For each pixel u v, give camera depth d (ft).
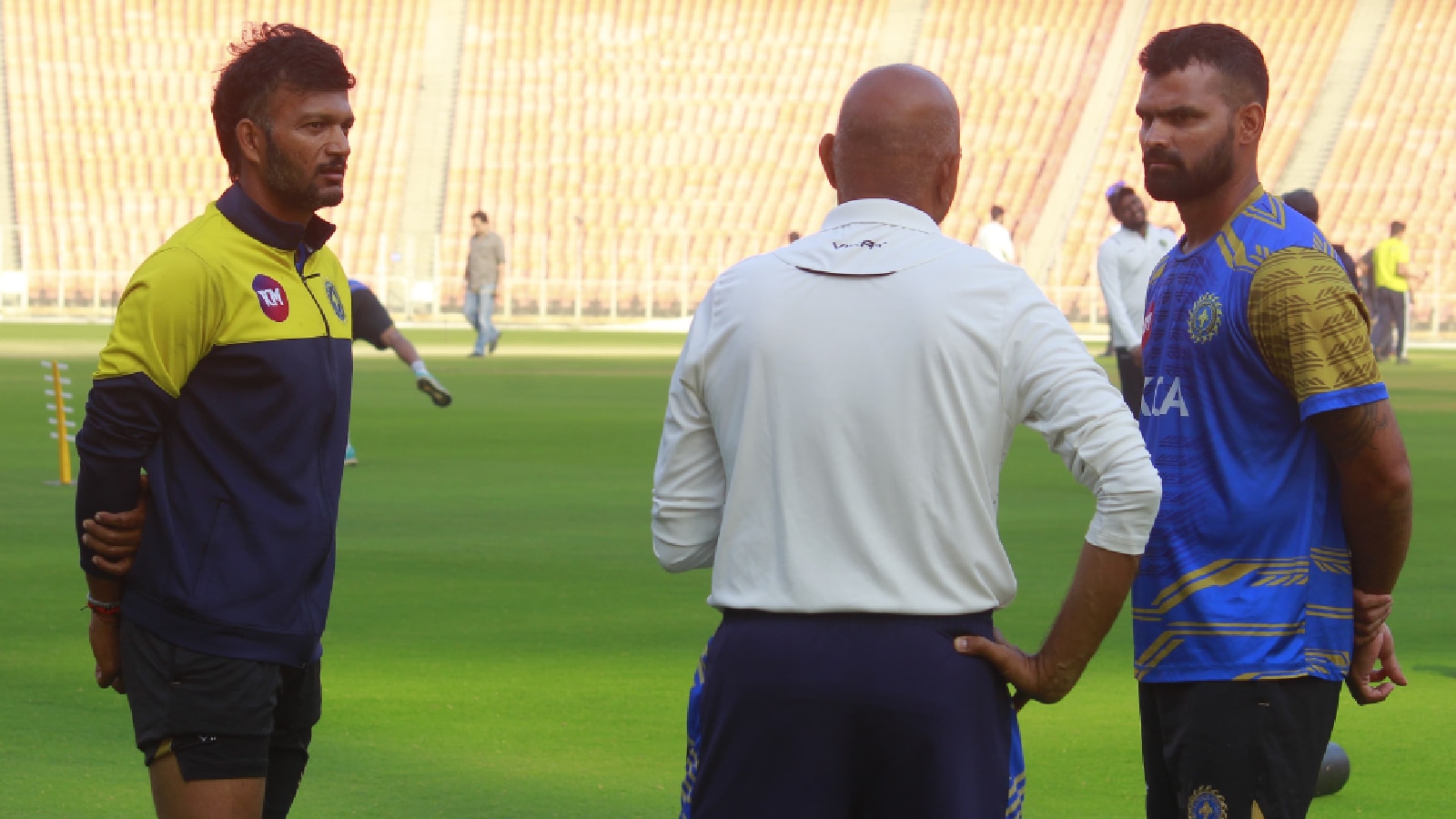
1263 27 363.76
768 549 20.74
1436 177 336.49
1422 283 320.09
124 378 23.39
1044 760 38.99
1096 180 344.49
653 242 346.33
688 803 21.65
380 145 359.05
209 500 24.14
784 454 20.57
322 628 25.38
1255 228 24.32
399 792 35.58
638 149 360.28
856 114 21.38
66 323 317.01
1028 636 51.83
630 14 379.55
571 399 147.02
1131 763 38.68
